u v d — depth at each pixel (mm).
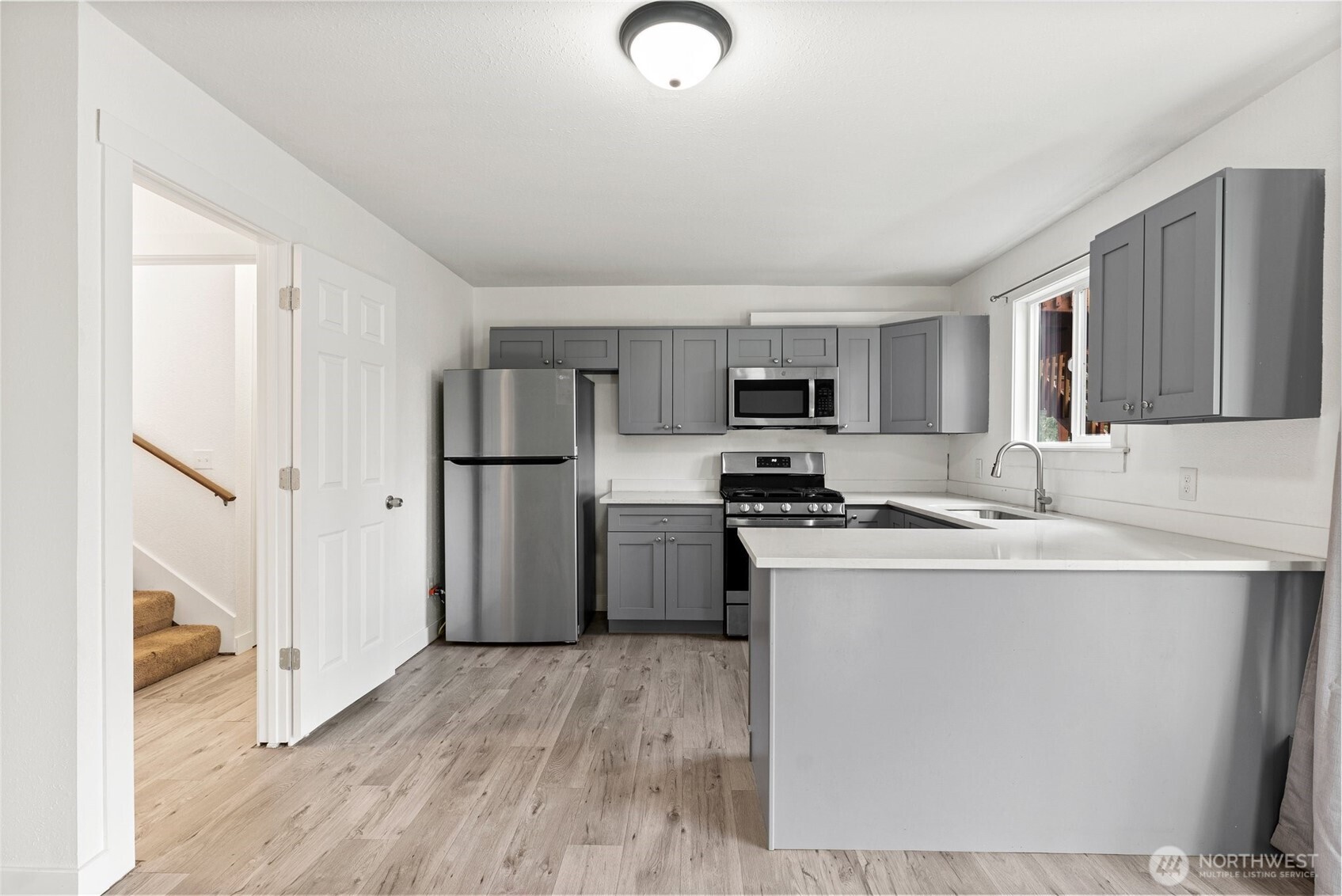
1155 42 1869
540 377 4059
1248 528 2170
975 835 1998
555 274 4496
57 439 1741
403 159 2680
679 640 4215
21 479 1746
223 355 3928
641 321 4836
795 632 1980
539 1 1713
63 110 1730
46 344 1740
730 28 1806
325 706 2799
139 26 1836
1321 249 1909
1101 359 2434
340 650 2912
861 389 4547
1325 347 1908
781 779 1999
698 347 4547
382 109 2281
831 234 3627
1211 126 2363
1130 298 2268
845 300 4836
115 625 1845
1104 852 1988
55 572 1747
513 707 3090
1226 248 1888
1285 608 1936
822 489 4707
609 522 4320
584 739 2746
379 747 2672
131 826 1896
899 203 3150
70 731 1748
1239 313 1890
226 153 2279
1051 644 1972
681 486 4848
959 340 4199
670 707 3094
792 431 4859
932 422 4250
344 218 3061
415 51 1942
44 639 1750
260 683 2678
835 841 2002
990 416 4172
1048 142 2498
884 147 2555
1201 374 1942
